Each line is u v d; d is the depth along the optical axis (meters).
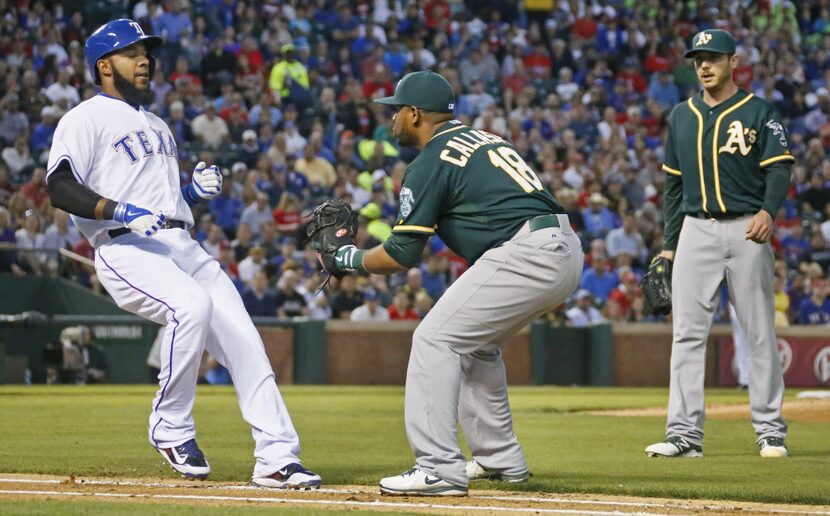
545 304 18.22
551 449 25.50
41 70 69.06
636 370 60.88
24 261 55.47
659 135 83.56
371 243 63.84
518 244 18.05
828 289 66.56
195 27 75.69
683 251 24.91
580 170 74.81
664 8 92.69
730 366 60.03
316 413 36.69
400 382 57.78
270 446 18.66
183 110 69.56
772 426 24.58
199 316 19.36
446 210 18.36
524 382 59.88
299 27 79.44
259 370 19.48
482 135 18.66
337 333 57.00
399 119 18.75
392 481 17.58
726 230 24.53
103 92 20.67
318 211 18.97
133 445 24.92
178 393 19.53
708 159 24.53
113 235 20.20
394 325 57.78
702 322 24.59
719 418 35.72
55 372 52.88
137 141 20.39
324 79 77.50
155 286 19.70
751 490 18.22
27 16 72.00
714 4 94.06
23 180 62.81
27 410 35.75
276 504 16.31
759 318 24.56
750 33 92.88
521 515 15.59
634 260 69.06
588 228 70.81
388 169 72.12
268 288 58.34
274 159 68.94
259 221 64.44
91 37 20.62
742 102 24.47
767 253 24.52
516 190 18.16
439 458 17.62
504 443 19.36
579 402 44.22
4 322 52.31
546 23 88.06
